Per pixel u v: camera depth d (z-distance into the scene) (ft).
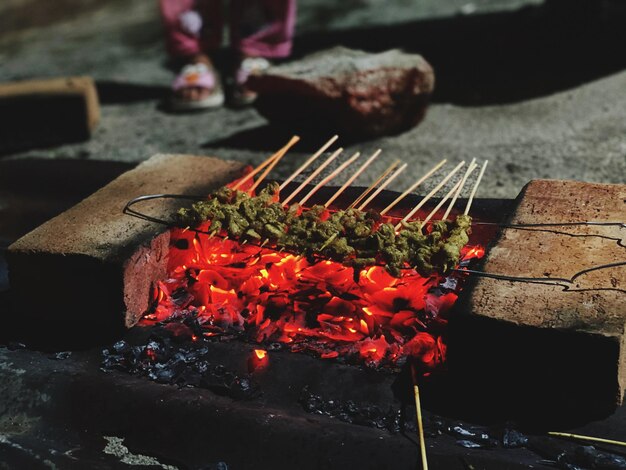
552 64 6.09
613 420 2.98
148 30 8.53
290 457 2.98
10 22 9.16
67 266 3.37
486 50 6.53
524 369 2.99
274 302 3.45
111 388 3.22
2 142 5.51
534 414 3.03
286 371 3.22
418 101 5.17
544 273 3.16
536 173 4.70
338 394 3.14
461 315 3.00
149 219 3.56
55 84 5.67
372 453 2.95
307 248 3.34
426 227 3.57
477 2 8.10
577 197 3.55
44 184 4.64
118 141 5.57
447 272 3.25
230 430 3.06
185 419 3.11
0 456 3.11
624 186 3.59
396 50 5.29
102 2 9.77
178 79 6.02
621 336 2.88
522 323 2.94
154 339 3.37
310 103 5.00
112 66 7.33
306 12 8.55
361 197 3.66
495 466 2.87
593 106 5.41
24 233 4.19
